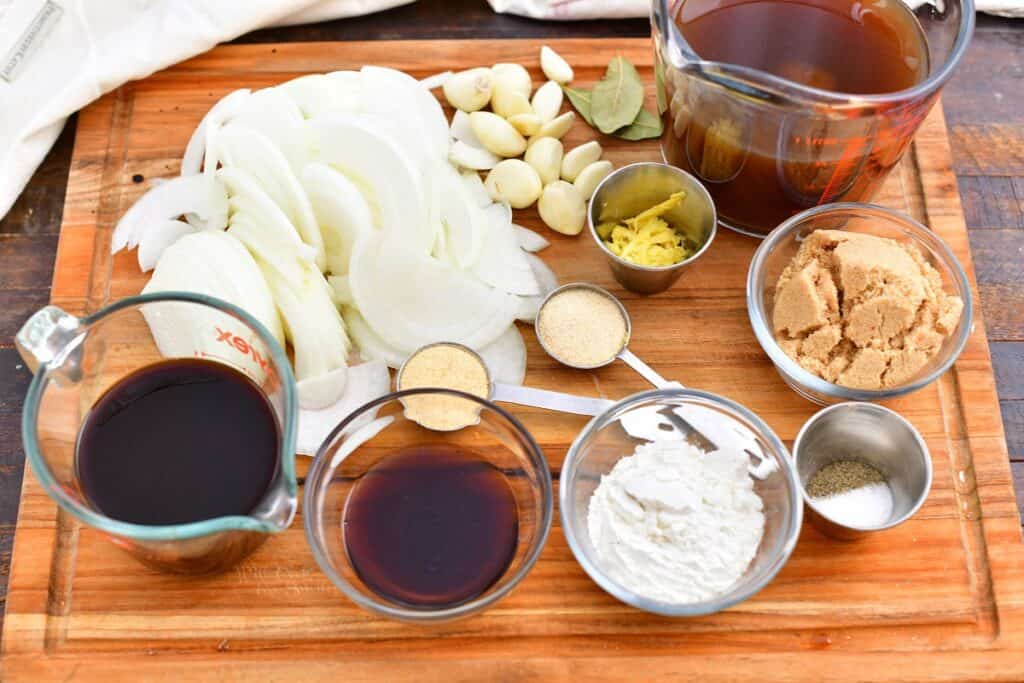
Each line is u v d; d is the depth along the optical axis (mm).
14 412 591
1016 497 578
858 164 561
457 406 545
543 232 611
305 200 583
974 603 543
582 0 657
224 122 615
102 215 615
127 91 641
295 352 579
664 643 535
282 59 645
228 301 564
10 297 611
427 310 585
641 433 560
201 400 528
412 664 531
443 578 531
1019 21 664
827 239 573
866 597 542
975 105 654
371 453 560
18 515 559
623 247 598
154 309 528
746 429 551
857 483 556
